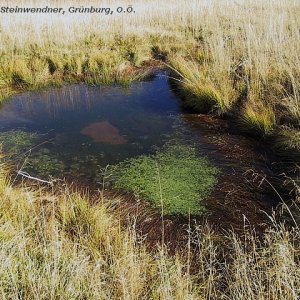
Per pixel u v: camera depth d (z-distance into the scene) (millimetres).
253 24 9023
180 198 4172
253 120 5543
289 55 6660
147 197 4191
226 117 6164
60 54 8828
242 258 2912
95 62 8477
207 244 3395
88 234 3242
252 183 4406
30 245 2953
